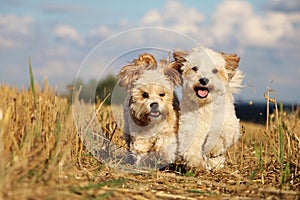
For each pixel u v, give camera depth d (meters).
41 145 2.15
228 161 2.81
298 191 2.24
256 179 2.42
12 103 2.39
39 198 1.89
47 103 2.53
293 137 2.64
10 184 1.92
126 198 2.04
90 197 1.98
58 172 2.08
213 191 2.24
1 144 2.06
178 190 2.21
